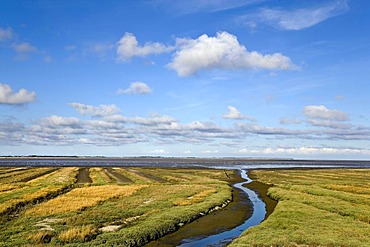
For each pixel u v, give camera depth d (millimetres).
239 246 27406
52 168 151750
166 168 163750
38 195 51219
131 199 49906
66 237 28484
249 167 196625
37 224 33375
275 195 58156
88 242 27906
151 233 32250
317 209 42438
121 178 100062
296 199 51281
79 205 42938
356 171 143250
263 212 45844
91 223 34375
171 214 39281
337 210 42188
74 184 74688
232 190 69188
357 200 50531
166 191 59812
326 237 29328
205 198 52781
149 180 91625
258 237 29859
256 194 63906
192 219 40062
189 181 86438
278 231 31828
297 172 133375
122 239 29266
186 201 48781
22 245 26234
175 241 31578
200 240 31969
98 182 81750
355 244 27438
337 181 85500
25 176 101562
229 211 46094
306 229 32375
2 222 33906
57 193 57094
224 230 35906
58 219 35688
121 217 37594
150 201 48500
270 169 166250
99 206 43625
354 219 37844
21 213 38969
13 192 54594
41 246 26156
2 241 27188
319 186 70438
